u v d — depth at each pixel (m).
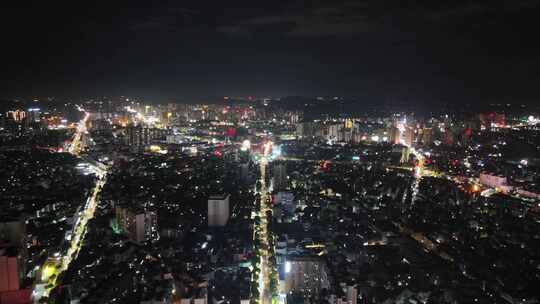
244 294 170.00
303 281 182.88
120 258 198.50
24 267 174.38
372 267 191.62
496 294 173.62
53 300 160.88
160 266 186.75
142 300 156.50
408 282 179.12
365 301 166.38
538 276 187.50
